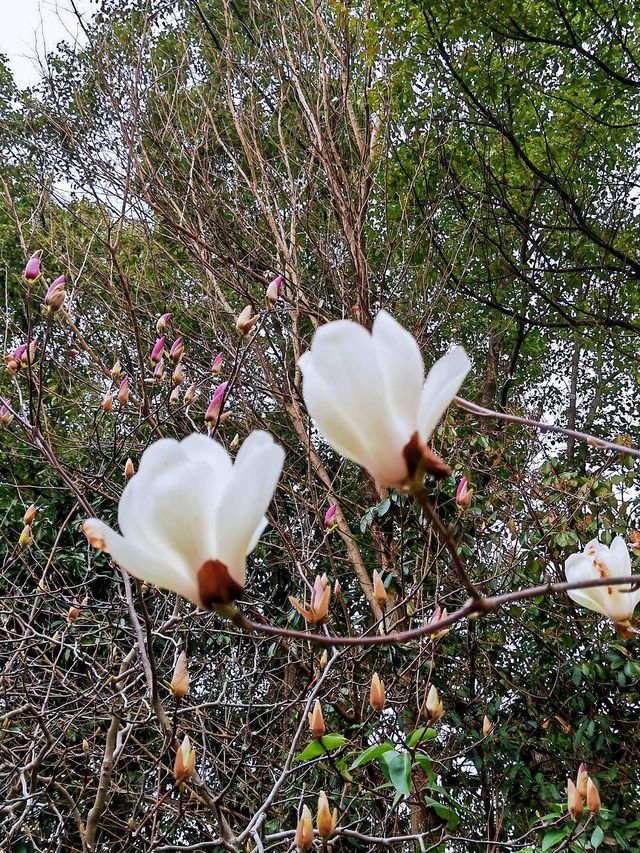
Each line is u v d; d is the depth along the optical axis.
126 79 5.42
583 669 4.80
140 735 4.94
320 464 5.21
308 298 5.69
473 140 7.67
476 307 8.13
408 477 0.76
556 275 8.15
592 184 8.04
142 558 0.74
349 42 5.66
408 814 3.88
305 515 4.50
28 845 4.32
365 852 4.03
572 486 5.10
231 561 0.75
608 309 7.54
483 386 7.71
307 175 5.85
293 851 2.11
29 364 2.55
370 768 3.79
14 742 4.04
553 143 7.79
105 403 3.33
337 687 3.34
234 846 1.85
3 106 6.12
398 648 4.33
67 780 4.54
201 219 5.53
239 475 0.72
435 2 6.21
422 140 6.78
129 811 4.39
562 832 2.53
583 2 6.73
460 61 7.25
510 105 7.14
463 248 7.61
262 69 6.45
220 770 3.78
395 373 0.75
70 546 6.25
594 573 1.25
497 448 5.63
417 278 6.11
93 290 5.73
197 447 0.82
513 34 6.88
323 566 6.08
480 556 5.39
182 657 1.62
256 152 5.77
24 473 6.43
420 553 4.95
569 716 5.07
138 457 4.80
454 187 7.00
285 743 4.32
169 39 6.47
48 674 4.49
